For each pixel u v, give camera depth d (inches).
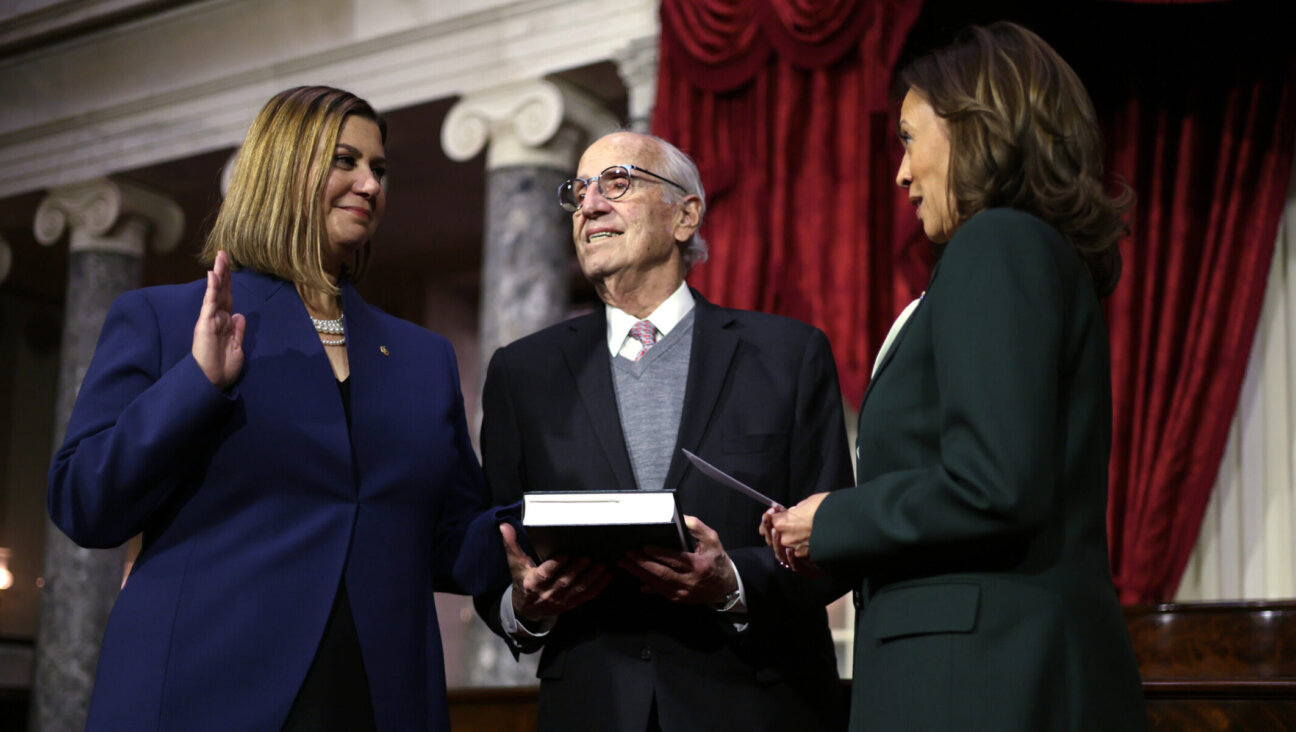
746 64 246.5
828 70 240.2
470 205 387.2
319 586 78.7
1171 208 211.2
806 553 73.4
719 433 98.7
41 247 431.8
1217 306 206.1
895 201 232.7
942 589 65.1
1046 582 63.6
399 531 84.0
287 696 75.6
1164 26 197.0
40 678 330.3
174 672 74.9
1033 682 61.2
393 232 412.2
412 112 317.4
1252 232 205.3
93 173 356.5
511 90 295.4
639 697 90.3
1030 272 65.1
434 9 308.8
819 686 95.1
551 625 96.4
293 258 86.0
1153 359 210.4
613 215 105.5
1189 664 142.9
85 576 333.7
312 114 88.3
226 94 337.1
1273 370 206.4
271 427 80.6
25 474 481.1
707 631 93.0
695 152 251.0
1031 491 60.5
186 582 77.1
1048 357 63.2
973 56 72.8
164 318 83.2
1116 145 212.2
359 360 87.1
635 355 104.7
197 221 391.2
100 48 358.3
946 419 64.5
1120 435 209.8
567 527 81.0
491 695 160.6
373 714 78.8
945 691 62.6
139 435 74.5
